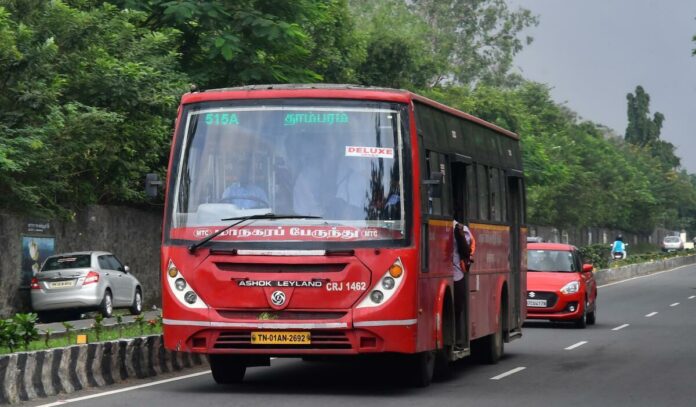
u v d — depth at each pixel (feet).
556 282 118.52
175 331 57.98
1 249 131.85
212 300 57.47
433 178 59.41
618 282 255.09
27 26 123.75
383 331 56.75
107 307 136.15
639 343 98.78
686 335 108.88
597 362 80.69
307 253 57.00
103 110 127.44
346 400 56.08
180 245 58.13
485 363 79.46
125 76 131.95
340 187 57.82
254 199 58.03
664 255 377.91
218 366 63.52
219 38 134.92
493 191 78.95
